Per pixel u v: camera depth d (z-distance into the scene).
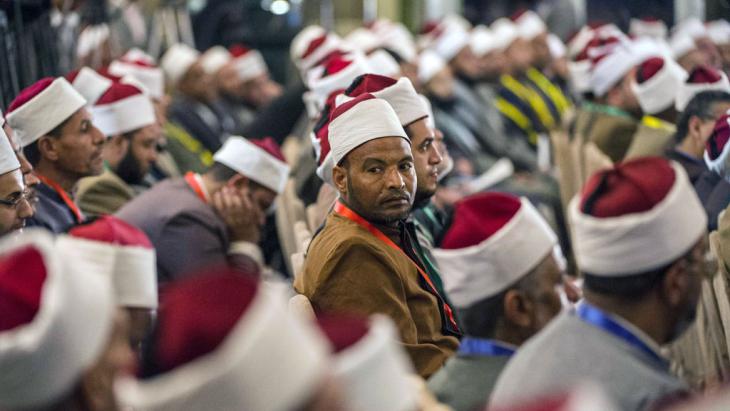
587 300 4.69
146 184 11.40
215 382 2.96
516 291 5.18
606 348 4.54
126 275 5.17
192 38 19.59
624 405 4.39
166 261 8.60
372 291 6.32
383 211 6.41
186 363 3.02
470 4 23.98
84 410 3.20
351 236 6.37
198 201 8.87
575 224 4.74
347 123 6.45
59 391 3.15
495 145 15.63
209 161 13.99
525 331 5.17
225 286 3.06
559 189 12.42
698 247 4.67
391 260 6.39
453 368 5.17
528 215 5.23
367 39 14.62
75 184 8.41
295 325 3.07
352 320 3.60
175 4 18.52
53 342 3.12
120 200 9.67
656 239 4.59
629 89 12.05
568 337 4.59
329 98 7.92
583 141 12.05
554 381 4.48
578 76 14.13
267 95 16.92
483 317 5.20
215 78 16.28
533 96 16.66
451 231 5.28
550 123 16.52
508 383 4.60
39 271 3.23
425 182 7.02
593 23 18.36
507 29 17.03
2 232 6.83
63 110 8.19
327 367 3.12
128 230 5.27
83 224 5.29
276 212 10.38
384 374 3.49
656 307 4.64
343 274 6.36
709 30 16.53
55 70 11.70
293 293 7.32
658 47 12.22
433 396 5.08
